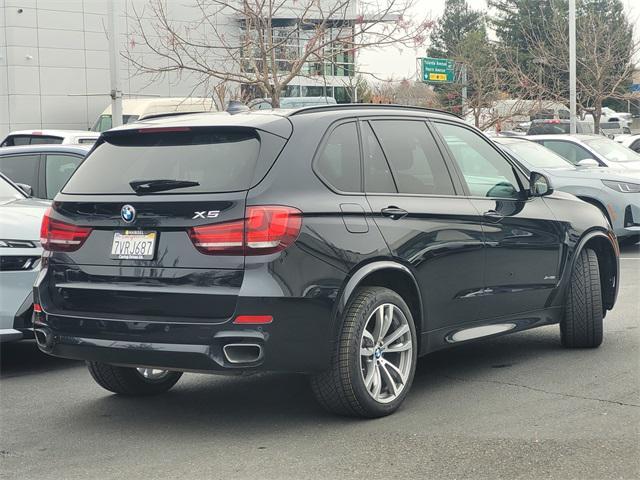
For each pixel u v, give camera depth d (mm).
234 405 6188
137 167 5676
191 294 5254
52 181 11273
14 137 17188
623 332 8305
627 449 5039
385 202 5844
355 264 5512
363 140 5945
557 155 14758
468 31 70000
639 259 13719
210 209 5262
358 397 5559
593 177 13914
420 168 6273
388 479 4656
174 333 5242
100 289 5527
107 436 5535
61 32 47094
